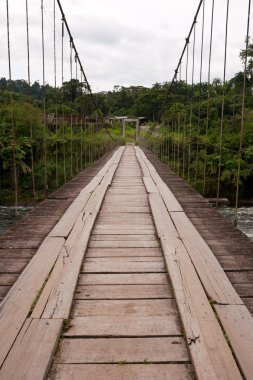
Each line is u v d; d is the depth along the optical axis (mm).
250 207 11602
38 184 11938
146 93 39906
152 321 1404
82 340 1285
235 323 1346
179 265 1883
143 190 4613
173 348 1242
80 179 5527
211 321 1353
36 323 1335
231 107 12781
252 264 1916
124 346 1253
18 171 11898
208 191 12086
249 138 11461
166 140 11711
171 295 1627
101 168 7578
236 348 1201
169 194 3967
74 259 1958
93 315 1449
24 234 2426
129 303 1553
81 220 2762
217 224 2727
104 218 3043
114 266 1962
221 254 2064
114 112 44844
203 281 1689
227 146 11234
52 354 1181
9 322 1336
